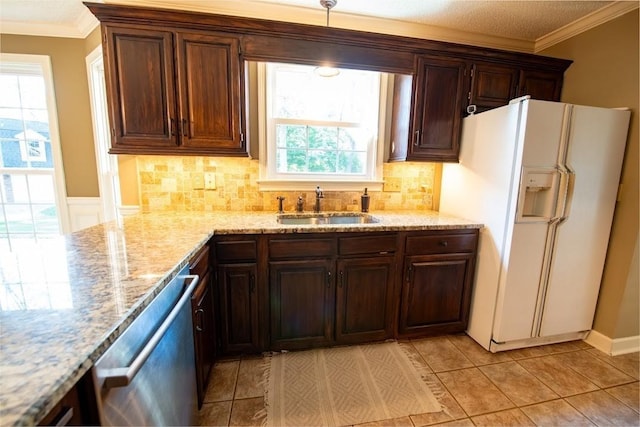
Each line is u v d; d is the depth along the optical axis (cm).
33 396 42
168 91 172
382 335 199
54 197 266
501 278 185
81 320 64
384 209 250
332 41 184
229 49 174
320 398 151
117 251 117
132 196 209
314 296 183
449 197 235
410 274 195
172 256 111
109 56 164
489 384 164
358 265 186
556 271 189
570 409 147
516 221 176
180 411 104
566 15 201
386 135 240
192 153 180
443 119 211
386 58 195
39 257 109
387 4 197
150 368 80
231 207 224
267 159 225
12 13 215
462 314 210
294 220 216
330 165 243
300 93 230
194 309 128
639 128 178
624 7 182
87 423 56
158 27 166
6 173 260
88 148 252
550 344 204
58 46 235
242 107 182
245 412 142
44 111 255
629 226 185
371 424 137
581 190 181
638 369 179
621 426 137
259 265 173
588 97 206
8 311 67
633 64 180
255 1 197
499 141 184
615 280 192
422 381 165
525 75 216
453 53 203
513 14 204
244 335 178
